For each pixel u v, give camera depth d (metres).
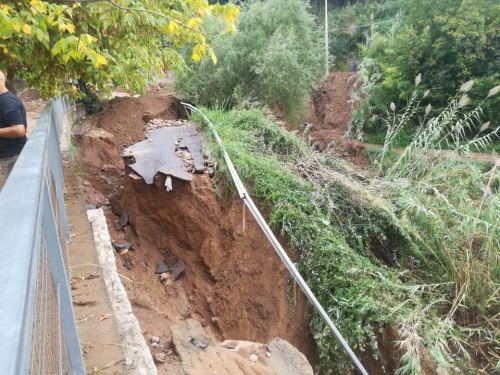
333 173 6.29
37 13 2.78
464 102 6.90
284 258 4.28
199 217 5.25
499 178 5.73
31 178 1.17
